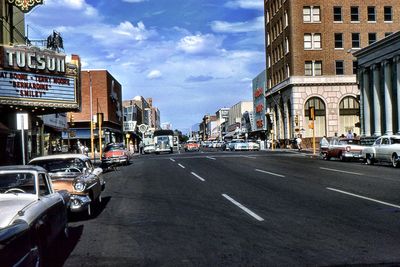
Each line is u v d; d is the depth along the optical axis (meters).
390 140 24.62
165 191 15.04
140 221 9.69
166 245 7.36
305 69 58.88
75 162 11.60
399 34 33.84
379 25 59.81
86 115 62.44
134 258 6.58
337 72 59.22
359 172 20.48
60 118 45.78
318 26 59.06
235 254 6.62
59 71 24.67
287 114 62.34
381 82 38.19
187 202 12.29
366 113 40.59
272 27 70.50
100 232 8.66
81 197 9.74
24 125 15.70
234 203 11.77
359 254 6.39
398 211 9.84
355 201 11.47
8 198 6.60
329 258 6.23
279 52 66.25
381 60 37.53
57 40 27.64
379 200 11.52
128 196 14.12
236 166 26.02
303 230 8.16
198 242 7.49
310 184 15.66
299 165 26.03
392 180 16.55
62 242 7.83
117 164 31.77
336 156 30.81
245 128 101.12
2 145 25.75
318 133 58.62
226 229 8.49
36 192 6.90
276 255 6.49
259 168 23.95
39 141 35.69
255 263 6.11
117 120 74.62
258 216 9.76
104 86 63.16
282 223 8.89
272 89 70.38
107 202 12.94
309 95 58.47
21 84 23.12
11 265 4.38
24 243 4.88
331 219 9.12
